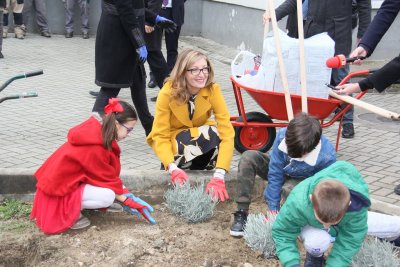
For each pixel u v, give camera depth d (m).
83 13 13.21
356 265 3.58
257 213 4.60
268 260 3.90
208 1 13.38
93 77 9.67
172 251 3.98
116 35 5.45
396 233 3.93
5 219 4.38
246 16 11.83
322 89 5.47
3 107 7.58
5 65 10.17
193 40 13.32
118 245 4.01
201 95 4.57
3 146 6.06
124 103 4.12
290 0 6.52
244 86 5.68
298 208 3.38
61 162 4.05
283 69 4.82
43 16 13.16
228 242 4.12
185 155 4.58
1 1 10.45
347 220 3.41
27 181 4.67
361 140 6.68
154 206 4.71
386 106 8.34
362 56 4.84
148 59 7.38
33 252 4.01
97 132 4.10
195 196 4.42
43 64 10.47
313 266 3.63
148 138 4.73
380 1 10.47
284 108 5.59
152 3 7.66
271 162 4.05
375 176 5.50
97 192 4.10
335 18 6.42
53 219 4.11
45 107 7.68
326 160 3.82
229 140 4.59
